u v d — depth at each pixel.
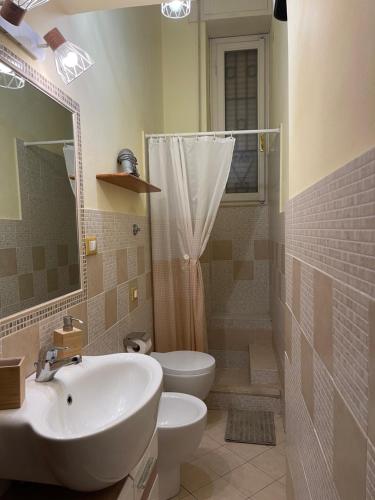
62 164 1.38
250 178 3.41
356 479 0.57
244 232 3.33
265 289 3.32
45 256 1.25
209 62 3.40
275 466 1.99
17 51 1.11
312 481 0.92
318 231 0.84
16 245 1.11
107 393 1.24
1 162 1.05
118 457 0.85
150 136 2.49
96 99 1.70
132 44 2.27
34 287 1.19
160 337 2.57
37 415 0.87
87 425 1.12
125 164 1.88
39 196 1.23
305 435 1.02
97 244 1.67
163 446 1.63
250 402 2.56
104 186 1.78
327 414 0.76
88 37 1.62
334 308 0.70
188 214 2.48
